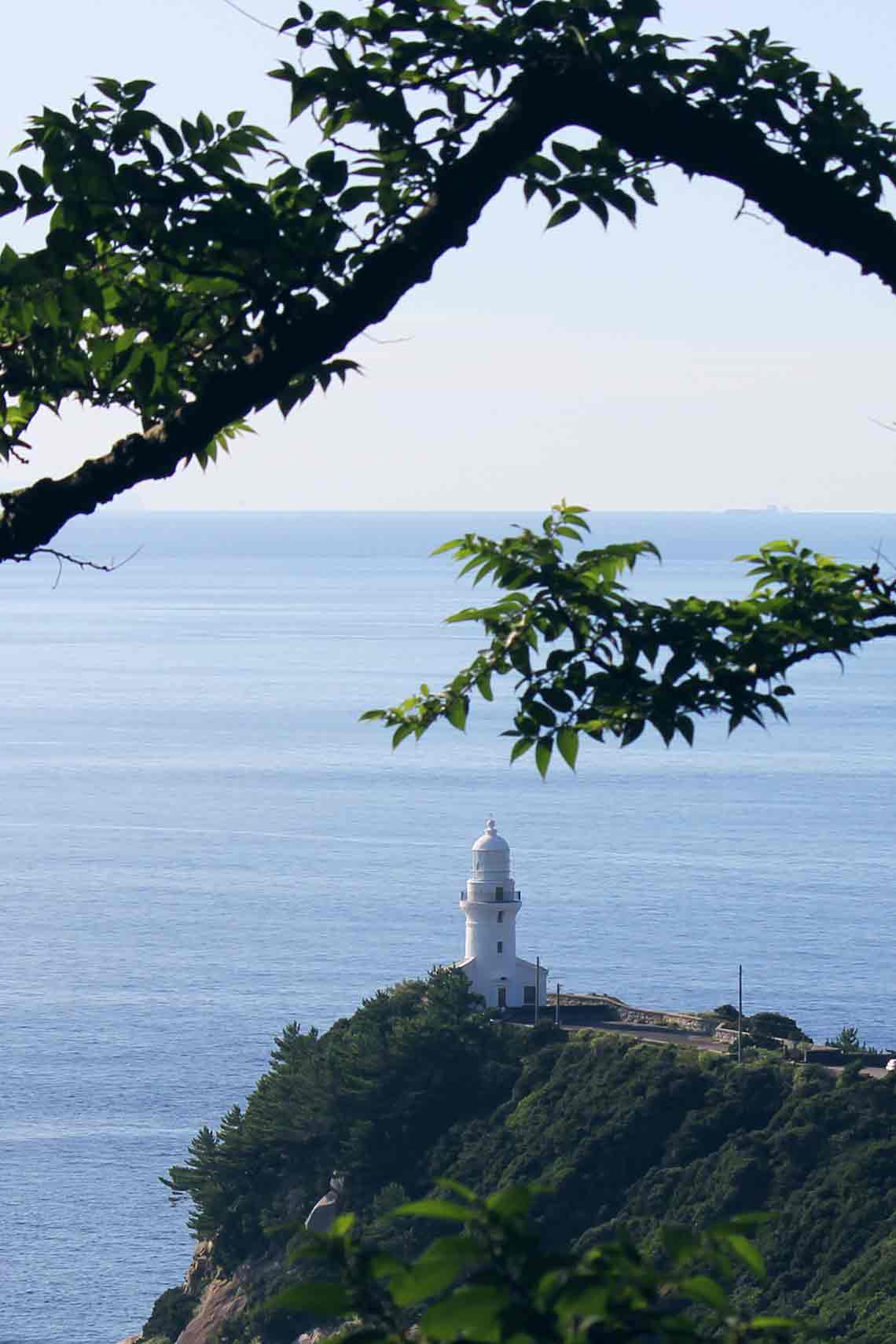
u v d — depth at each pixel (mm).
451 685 22000
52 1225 180000
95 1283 168375
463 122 18969
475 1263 8398
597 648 20719
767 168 18438
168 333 18609
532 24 18953
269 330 18141
